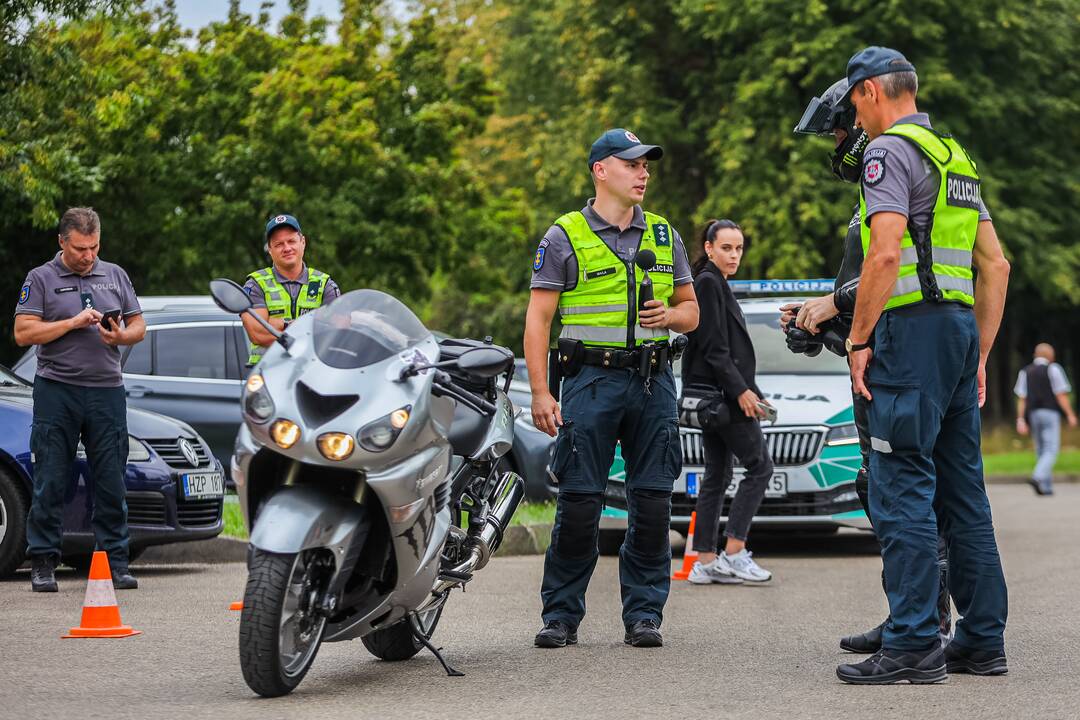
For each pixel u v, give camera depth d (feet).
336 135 85.92
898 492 20.71
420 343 20.72
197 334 47.52
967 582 21.21
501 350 20.47
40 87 52.70
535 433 47.34
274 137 84.74
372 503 19.85
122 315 31.65
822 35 96.27
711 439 33.35
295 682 19.47
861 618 27.48
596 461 23.93
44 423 30.68
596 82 109.60
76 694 19.57
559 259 23.88
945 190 20.66
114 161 76.64
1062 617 27.30
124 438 31.42
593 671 21.61
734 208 100.58
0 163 60.13
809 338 23.62
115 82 72.13
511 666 22.08
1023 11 101.55
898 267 20.34
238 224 84.43
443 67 97.76
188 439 34.63
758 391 32.55
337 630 20.04
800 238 98.48
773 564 37.68
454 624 26.50
